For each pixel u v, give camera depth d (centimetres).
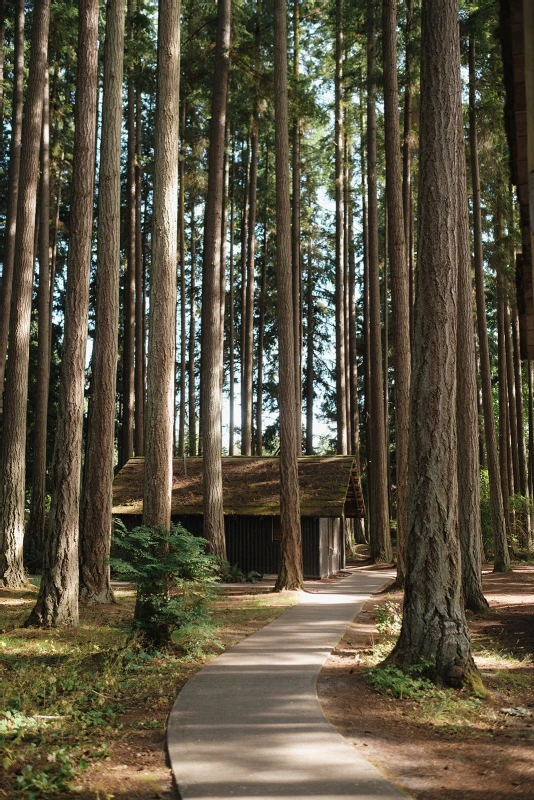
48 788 543
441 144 1026
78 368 1488
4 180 3466
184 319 3753
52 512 1448
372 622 1516
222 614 1623
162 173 1441
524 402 5012
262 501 2761
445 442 984
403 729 736
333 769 580
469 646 945
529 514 3578
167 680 951
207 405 2492
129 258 3512
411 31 2780
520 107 610
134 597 1947
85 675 976
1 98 2655
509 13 558
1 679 950
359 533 4809
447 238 1014
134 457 3114
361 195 4441
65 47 3092
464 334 1831
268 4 2970
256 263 4916
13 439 2038
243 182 4338
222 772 573
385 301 3850
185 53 2952
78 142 1556
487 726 759
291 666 1023
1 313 2338
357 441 4231
